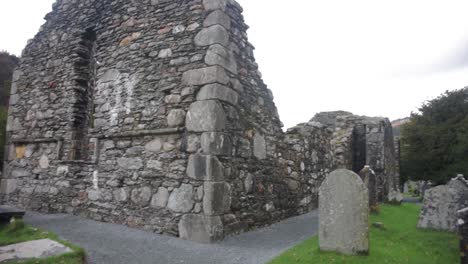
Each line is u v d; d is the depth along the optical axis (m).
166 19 6.73
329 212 4.64
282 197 7.97
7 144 9.77
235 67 6.49
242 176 6.42
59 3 9.28
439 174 24.66
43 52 9.36
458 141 24.09
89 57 8.88
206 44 6.12
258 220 6.86
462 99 26.92
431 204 6.68
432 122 27.19
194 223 5.60
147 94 6.68
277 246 5.36
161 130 6.28
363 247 4.40
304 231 6.62
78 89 8.47
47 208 8.27
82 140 8.42
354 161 13.95
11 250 4.04
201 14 6.32
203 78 5.99
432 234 6.23
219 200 5.65
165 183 6.13
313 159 9.97
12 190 9.31
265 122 7.50
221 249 5.07
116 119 7.08
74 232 6.05
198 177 5.71
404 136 28.17
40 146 8.89
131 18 7.27
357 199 4.48
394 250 4.89
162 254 4.77
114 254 4.73
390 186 14.19
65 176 8.02
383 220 7.30
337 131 13.86
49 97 8.93
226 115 6.04
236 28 6.71
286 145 8.37
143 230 6.23
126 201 6.66
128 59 7.12
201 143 5.77
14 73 10.05
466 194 6.37
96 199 7.21
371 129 12.98
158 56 6.67
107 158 7.14
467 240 4.46
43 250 4.06
